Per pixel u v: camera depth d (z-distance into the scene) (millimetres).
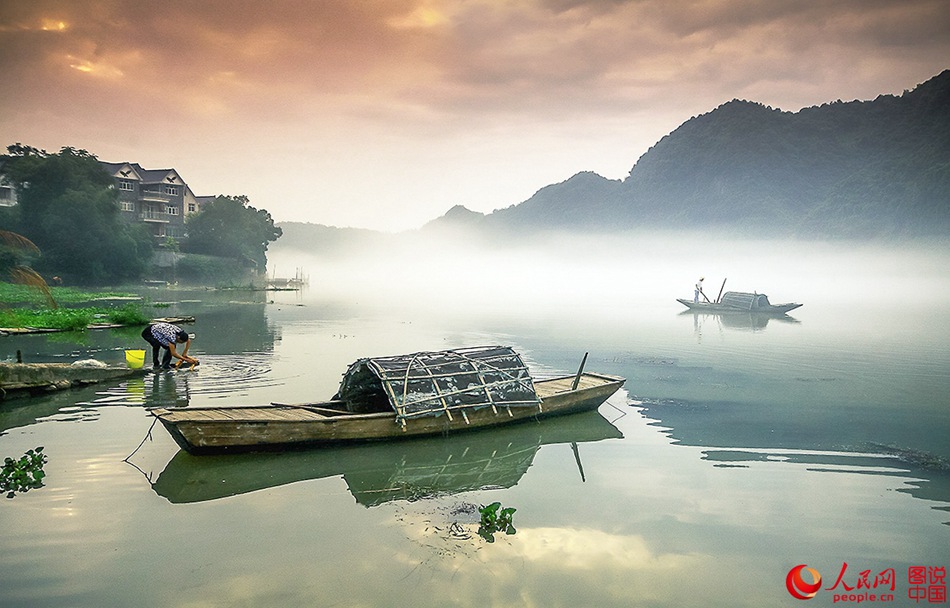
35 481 9031
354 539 7391
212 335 26812
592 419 13273
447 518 8047
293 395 14508
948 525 7957
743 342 26328
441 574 6598
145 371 16984
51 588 6234
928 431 12336
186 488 8891
